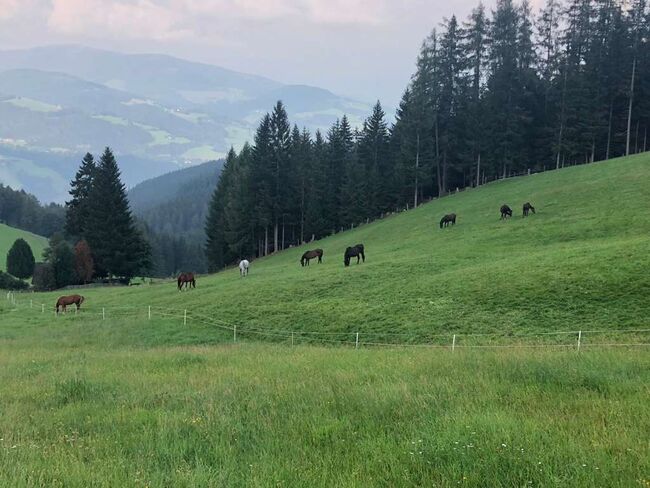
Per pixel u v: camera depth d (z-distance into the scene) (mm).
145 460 7254
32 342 31438
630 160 60969
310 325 30422
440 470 6316
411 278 36000
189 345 29406
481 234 47719
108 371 16703
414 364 14180
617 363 12609
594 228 40906
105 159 81312
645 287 25344
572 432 7336
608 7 81500
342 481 6094
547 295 27141
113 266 80438
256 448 7590
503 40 82188
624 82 79188
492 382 10711
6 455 7598
